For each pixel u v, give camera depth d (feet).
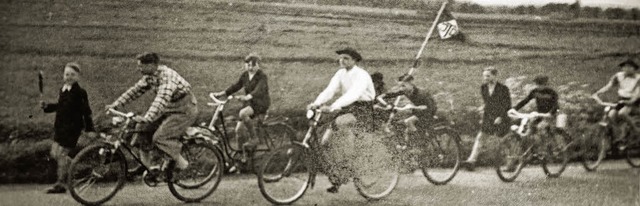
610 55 32.81
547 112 31.42
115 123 24.64
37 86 24.34
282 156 26.50
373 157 28.02
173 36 25.41
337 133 27.43
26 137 24.27
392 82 28.45
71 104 24.49
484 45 30.09
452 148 29.55
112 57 24.85
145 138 24.68
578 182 32.07
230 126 26.22
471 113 29.89
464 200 29.68
